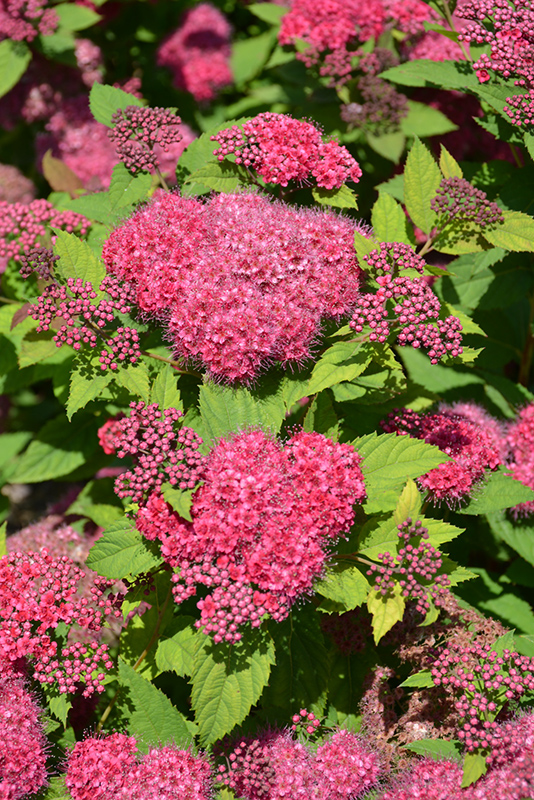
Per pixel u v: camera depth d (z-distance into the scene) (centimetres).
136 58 133
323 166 100
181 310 98
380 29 112
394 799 97
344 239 99
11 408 135
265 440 97
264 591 96
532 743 96
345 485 96
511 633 98
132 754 98
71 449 112
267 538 95
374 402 101
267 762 98
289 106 122
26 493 143
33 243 107
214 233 99
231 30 131
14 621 98
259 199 100
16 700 98
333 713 101
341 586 97
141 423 98
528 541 105
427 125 111
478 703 97
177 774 97
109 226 104
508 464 106
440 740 98
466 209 100
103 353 99
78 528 110
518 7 102
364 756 98
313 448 97
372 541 98
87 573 105
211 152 103
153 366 101
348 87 112
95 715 102
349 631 102
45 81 121
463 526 108
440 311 100
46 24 117
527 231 100
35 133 129
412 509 97
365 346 98
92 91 104
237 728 100
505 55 101
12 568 99
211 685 96
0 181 121
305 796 97
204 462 97
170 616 101
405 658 101
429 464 98
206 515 96
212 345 97
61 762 99
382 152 110
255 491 96
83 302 99
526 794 95
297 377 99
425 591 97
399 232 102
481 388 110
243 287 98
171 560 96
